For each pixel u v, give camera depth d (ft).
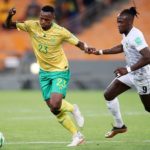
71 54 285.64
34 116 165.68
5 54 291.58
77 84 270.67
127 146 104.83
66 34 105.60
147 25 305.94
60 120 105.40
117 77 107.96
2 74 280.92
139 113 173.37
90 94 246.27
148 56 98.94
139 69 103.30
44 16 103.81
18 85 272.92
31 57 276.41
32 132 127.85
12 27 107.76
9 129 134.10
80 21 301.84
